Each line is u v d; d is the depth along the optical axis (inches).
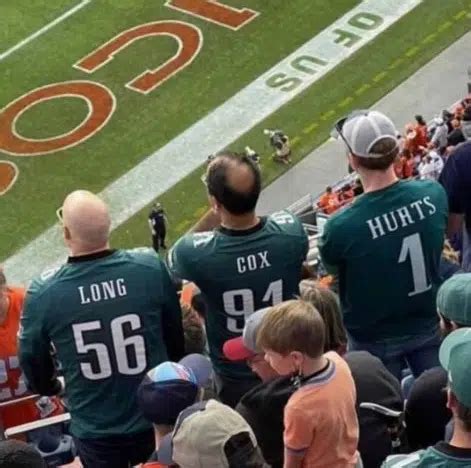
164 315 422.9
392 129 430.9
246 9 1627.7
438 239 436.8
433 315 449.4
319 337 352.8
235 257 419.2
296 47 1574.8
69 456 510.0
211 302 427.2
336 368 361.4
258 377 438.9
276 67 1555.1
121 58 1576.0
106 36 1605.6
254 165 415.5
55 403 528.1
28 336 414.9
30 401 524.7
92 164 1454.2
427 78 1524.4
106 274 411.5
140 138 1480.1
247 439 306.0
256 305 424.5
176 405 360.5
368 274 436.1
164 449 352.8
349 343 455.2
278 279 422.9
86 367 412.5
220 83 1541.6
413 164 1243.2
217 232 422.9
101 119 1503.4
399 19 1599.4
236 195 410.3
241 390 439.2
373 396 388.8
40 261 1354.6
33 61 1578.5
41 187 1427.2
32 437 512.7
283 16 1612.9
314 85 1529.3
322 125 1478.8
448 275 493.7
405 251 433.7
